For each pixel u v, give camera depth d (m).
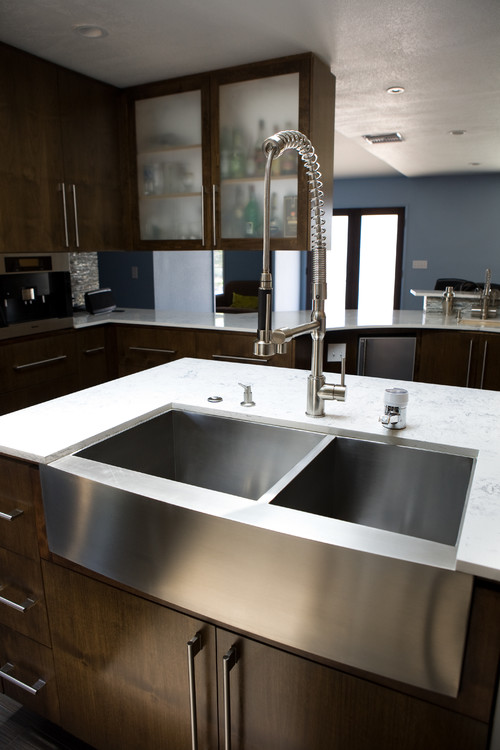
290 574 0.86
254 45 2.71
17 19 2.40
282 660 0.93
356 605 0.82
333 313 4.01
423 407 1.47
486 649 0.77
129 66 3.01
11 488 1.23
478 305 3.82
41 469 1.14
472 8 2.30
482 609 0.76
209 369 1.93
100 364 3.45
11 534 1.26
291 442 1.36
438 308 3.90
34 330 2.96
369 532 0.85
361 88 3.46
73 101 3.09
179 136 3.27
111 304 3.86
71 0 2.22
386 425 1.29
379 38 2.63
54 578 1.21
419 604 0.78
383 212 8.53
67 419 1.37
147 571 1.02
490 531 0.83
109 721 1.22
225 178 3.16
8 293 2.79
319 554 0.83
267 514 0.91
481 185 7.87
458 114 4.14
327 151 3.15
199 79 3.12
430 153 5.87
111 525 1.05
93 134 3.25
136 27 2.49
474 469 1.06
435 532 1.24
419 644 0.79
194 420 1.50
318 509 1.23
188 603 0.99
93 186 3.29
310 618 0.87
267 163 1.11
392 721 0.86
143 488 1.01
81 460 1.15
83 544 1.11
